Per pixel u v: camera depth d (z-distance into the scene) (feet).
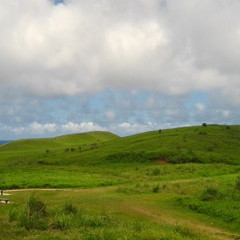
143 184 129.49
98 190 122.62
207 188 99.86
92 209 82.99
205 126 393.91
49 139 599.57
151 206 89.10
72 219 60.75
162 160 241.96
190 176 165.78
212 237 57.98
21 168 222.48
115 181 148.66
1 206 85.05
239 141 314.76
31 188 134.72
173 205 89.56
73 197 102.58
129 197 102.17
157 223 69.56
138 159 247.09
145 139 327.47
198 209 82.94
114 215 76.18
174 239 45.88
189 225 70.74
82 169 209.56
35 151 401.90
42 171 198.70
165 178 159.43
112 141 378.73
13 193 118.01
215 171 179.52
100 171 199.11
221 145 291.79
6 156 355.15
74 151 330.13
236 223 69.87
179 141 296.10
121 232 48.98
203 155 247.70
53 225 57.21
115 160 251.60
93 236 46.50
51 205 83.20
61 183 140.36
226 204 84.28
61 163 265.75
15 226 56.39
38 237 48.01
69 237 46.91
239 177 115.34
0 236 48.91
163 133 364.79
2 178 162.30
